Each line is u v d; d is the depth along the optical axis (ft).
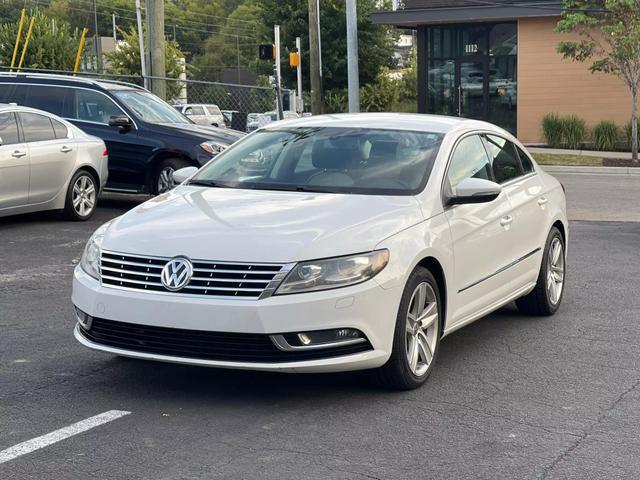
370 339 18.24
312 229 18.60
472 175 23.15
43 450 16.14
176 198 21.34
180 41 398.21
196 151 47.80
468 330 25.35
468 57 105.40
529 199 25.41
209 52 389.19
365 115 24.81
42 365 21.33
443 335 20.94
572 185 65.36
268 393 19.40
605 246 39.22
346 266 18.03
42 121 42.83
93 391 19.44
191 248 18.16
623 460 16.01
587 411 18.61
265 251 17.87
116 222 20.18
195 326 17.60
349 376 20.67
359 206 19.97
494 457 16.06
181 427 17.33
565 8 84.17
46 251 36.47
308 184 21.65
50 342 23.36
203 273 17.87
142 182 48.88
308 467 15.48
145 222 19.66
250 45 384.47
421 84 107.45
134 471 15.25
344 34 166.09
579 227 44.78
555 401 19.22
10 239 39.04
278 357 17.62
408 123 23.70
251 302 17.46
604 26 79.41
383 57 168.14
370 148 22.61
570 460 15.97
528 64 101.50
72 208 43.93
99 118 49.26
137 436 16.84
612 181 68.85
